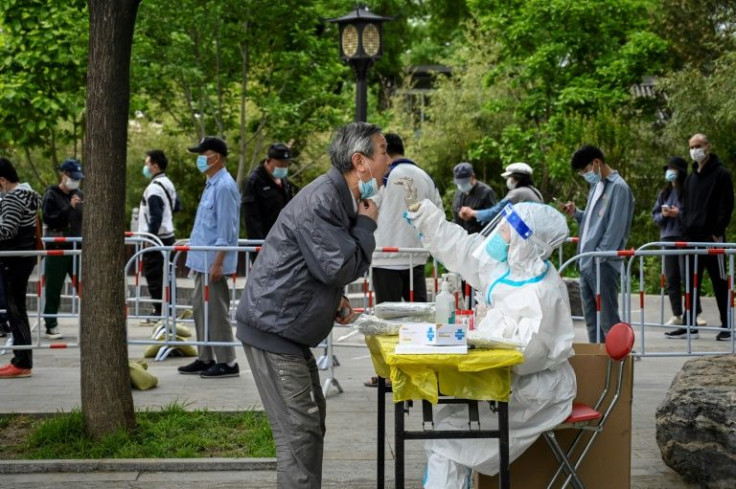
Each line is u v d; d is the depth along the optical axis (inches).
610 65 845.2
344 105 822.5
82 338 258.8
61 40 639.8
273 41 770.2
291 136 805.2
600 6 847.7
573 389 199.2
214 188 353.4
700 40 837.2
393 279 325.7
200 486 233.8
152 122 891.4
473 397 183.3
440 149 964.6
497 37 933.2
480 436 183.8
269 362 188.2
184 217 928.9
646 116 864.3
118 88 252.1
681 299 460.1
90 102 252.2
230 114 821.2
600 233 366.0
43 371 371.9
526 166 404.2
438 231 212.1
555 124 850.1
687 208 450.9
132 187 924.0
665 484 235.3
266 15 736.3
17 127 672.4
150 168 517.0
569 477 201.3
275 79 781.9
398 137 328.2
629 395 207.9
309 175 922.1
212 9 717.3
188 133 814.5
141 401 311.3
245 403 306.5
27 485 233.6
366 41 467.8
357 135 188.5
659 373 371.2
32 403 309.3
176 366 380.2
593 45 875.4
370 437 275.9
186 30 733.3
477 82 981.2
